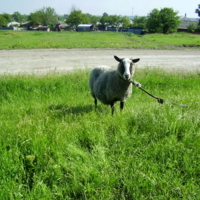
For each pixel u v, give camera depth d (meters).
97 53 16.69
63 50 17.59
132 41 27.84
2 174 3.16
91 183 3.08
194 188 3.03
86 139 3.96
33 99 7.15
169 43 25.12
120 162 3.38
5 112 5.77
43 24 115.56
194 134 3.94
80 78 9.09
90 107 6.21
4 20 112.56
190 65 13.78
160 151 3.58
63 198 2.95
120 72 4.84
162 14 62.75
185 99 6.19
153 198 2.91
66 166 3.32
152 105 5.31
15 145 3.68
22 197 2.95
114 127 4.28
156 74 10.32
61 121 4.85
